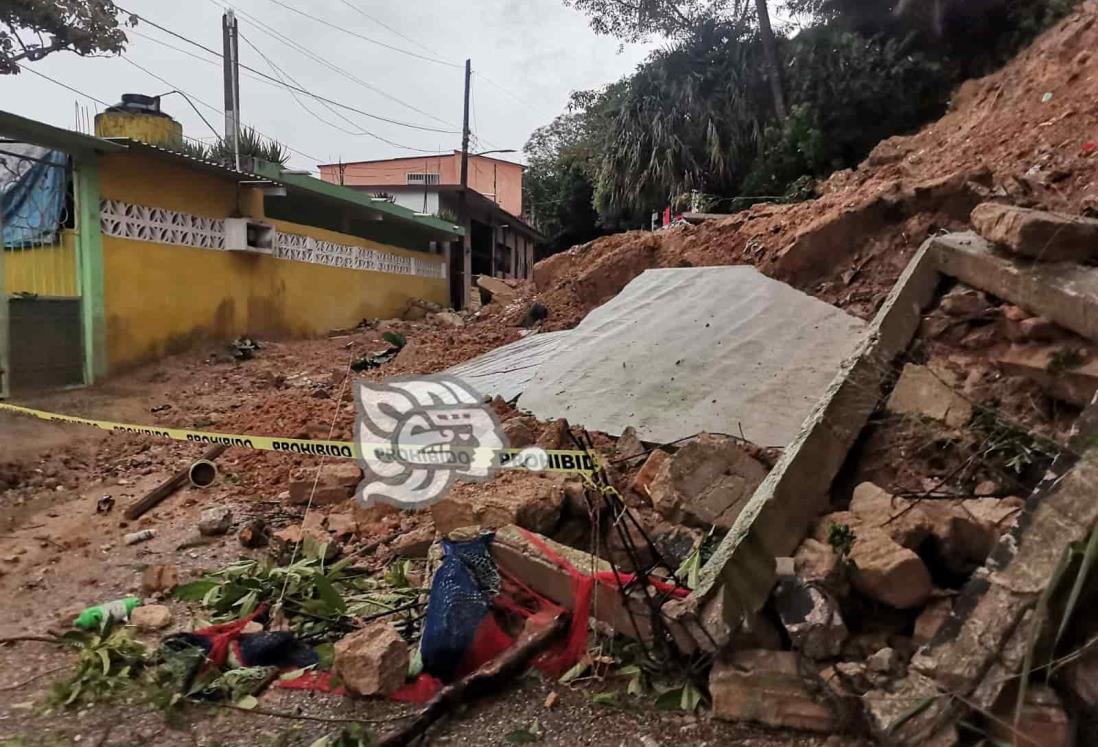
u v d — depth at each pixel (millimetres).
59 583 4223
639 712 2799
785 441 4652
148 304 10281
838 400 3877
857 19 14438
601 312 7066
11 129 7941
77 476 6371
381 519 4703
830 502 3643
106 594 4066
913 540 3100
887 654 2617
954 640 2514
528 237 30719
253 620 3566
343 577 4000
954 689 2395
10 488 6039
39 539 4906
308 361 11375
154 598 3951
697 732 2668
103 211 9477
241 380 9992
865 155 13773
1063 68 8570
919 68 13219
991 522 3000
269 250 12375
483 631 3115
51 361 8781
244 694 3002
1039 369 3725
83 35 9445
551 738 2699
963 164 7977
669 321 6375
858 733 2541
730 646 2822
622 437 4961
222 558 4527
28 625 3723
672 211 16406
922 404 3881
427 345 10531
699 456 3988
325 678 3100
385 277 16969
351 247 15508
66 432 7457
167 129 11539
